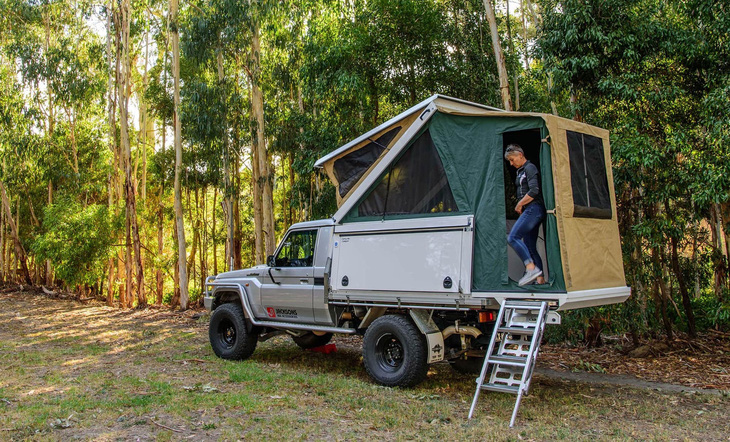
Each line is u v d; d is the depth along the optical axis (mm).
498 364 5559
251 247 29266
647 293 10266
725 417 5574
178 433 4812
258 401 5840
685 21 9969
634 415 5598
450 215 6320
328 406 5746
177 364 8227
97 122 25594
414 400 6020
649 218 9773
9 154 23625
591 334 10555
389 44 13680
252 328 8641
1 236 29266
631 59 9367
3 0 21969
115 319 15172
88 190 24641
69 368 7934
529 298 5645
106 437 4688
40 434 4734
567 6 9438
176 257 23312
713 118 8531
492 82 14008
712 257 11305
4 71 23688
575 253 5672
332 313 7527
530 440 4672
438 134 6555
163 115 23297
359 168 7285
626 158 8961
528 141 7461
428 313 6648
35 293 24391
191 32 16516
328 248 7602
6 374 7438
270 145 19219
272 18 17281
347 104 14148
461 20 14539
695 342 10602
